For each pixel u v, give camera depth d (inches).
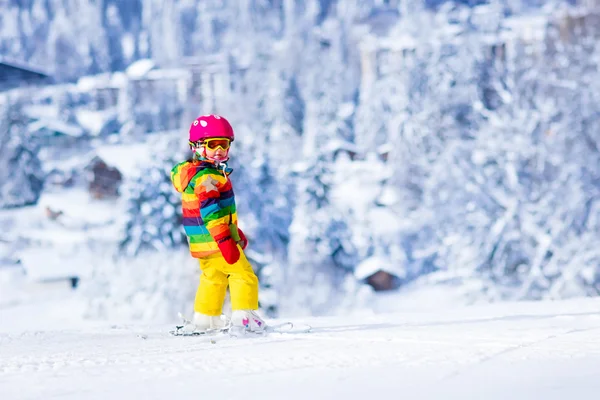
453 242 2219.5
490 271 2037.4
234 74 6023.6
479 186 2101.4
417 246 2733.8
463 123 3189.0
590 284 1818.4
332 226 2544.3
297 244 2474.2
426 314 254.7
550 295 1847.9
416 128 3184.1
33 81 4429.1
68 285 2689.5
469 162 2244.1
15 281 2741.1
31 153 4160.9
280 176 2795.3
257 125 4940.9
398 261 2630.4
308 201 2573.8
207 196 199.6
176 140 2293.3
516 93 2427.4
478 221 2076.8
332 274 2511.1
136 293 1993.1
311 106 4707.2
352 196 3280.0
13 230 3533.5
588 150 2113.7
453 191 2292.1
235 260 197.3
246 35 7824.8
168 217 2165.4
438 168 2396.7
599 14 2856.8
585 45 2588.6
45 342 213.9
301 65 5693.9
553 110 2207.2
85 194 3895.2
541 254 1914.4
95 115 6033.5
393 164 3253.0
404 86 3464.6
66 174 4330.7
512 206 1995.6
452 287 2421.3
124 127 5644.7
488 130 2165.4
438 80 3277.6
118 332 250.2
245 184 2486.5
